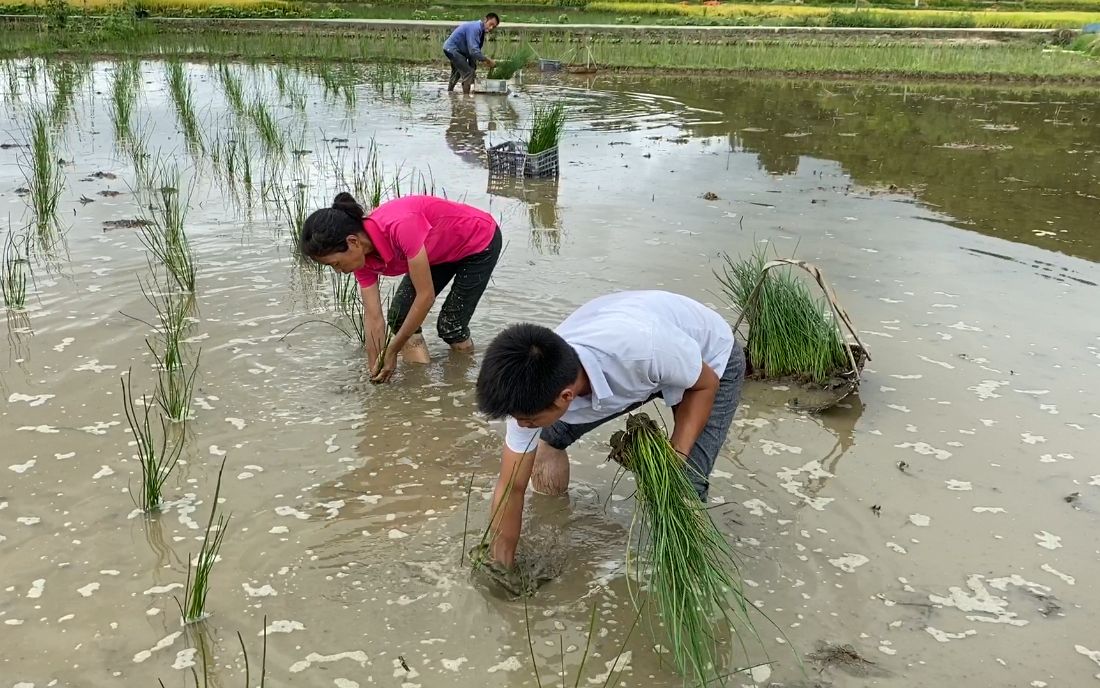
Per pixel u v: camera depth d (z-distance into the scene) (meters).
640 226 8.03
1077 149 12.30
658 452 3.21
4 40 19.55
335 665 3.04
